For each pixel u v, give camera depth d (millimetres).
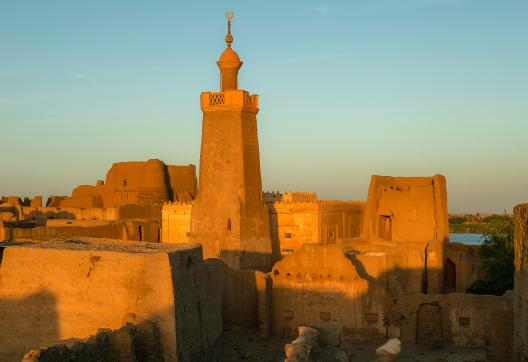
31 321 29141
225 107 50406
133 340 25844
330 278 36500
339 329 26328
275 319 37094
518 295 26297
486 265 46062
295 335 36688
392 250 42531
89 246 30547
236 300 37188
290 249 54406
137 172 89438
